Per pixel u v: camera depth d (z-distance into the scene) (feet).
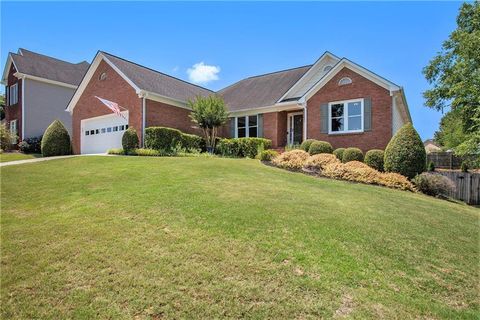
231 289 11.16
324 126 50.98
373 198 26.17
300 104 54.34
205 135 60.39
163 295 10.74
